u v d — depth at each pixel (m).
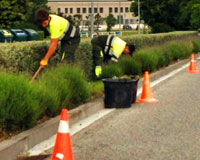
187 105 10.34
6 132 7.02
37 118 7.98
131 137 7.41
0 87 7.06
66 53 10.72
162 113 9.43
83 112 9.09
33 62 10.16
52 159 5.61
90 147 6.86
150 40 21.58
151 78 15.17
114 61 13.55
